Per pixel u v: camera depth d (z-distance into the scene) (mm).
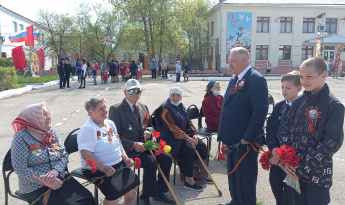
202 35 35500
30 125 2756
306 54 33344
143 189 3654
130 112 3771
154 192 3631
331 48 33000
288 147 2510
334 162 5074
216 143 6230
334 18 33031
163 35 27797
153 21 27391
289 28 32938
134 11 26531
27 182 2766
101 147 3150
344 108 2334
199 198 3863
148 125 4113
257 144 3293
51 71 32844
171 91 4285
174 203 3748
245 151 3234
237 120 3199
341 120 2312
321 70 2338
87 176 3145
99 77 28578
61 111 9625
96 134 3137
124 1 27234
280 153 2488
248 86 3125
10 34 27859
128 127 3729
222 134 3330
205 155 4461
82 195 2789
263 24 32500
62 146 3029
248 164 3268
